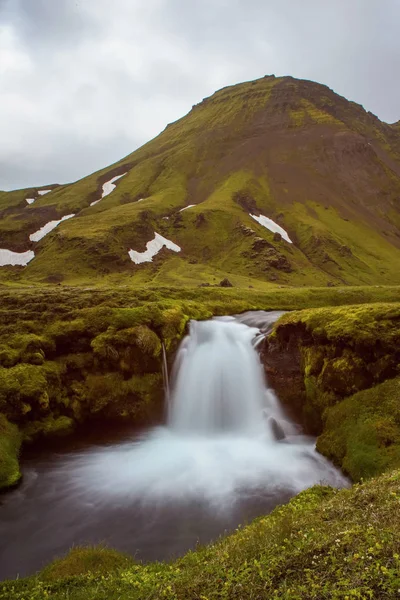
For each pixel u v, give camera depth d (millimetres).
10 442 27719
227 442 31031
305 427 32031
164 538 18594
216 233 188750
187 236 188125
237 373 36969
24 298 43031
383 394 26500
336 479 23453
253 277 154750
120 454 29078
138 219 182250
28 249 188500
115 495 23094
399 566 8086
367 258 194625
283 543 10898
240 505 21234
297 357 34719
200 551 13617
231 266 164625
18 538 19141
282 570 9430
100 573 13484
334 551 9453
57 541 18766
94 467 26953
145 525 19844
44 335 35562
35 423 30453
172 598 9688
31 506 22172
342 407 27688
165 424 35312
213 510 20922
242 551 11133
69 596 11641
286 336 36188
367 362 28781
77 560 15000
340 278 167250
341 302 62562
